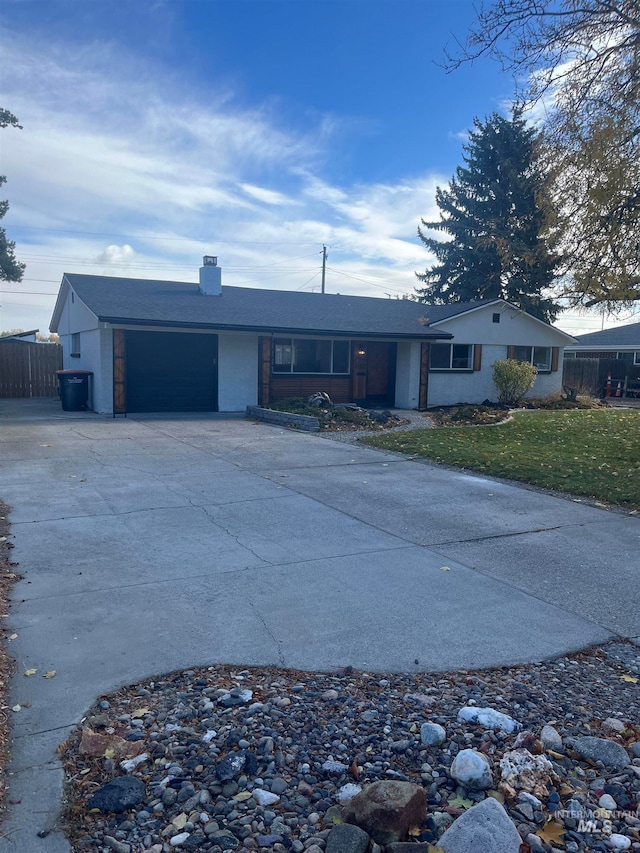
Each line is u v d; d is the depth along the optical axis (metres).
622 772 2.76
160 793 2.56
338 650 3.85
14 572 4.96
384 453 11.20
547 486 8.62
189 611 4.35
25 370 21.73
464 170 34.06
